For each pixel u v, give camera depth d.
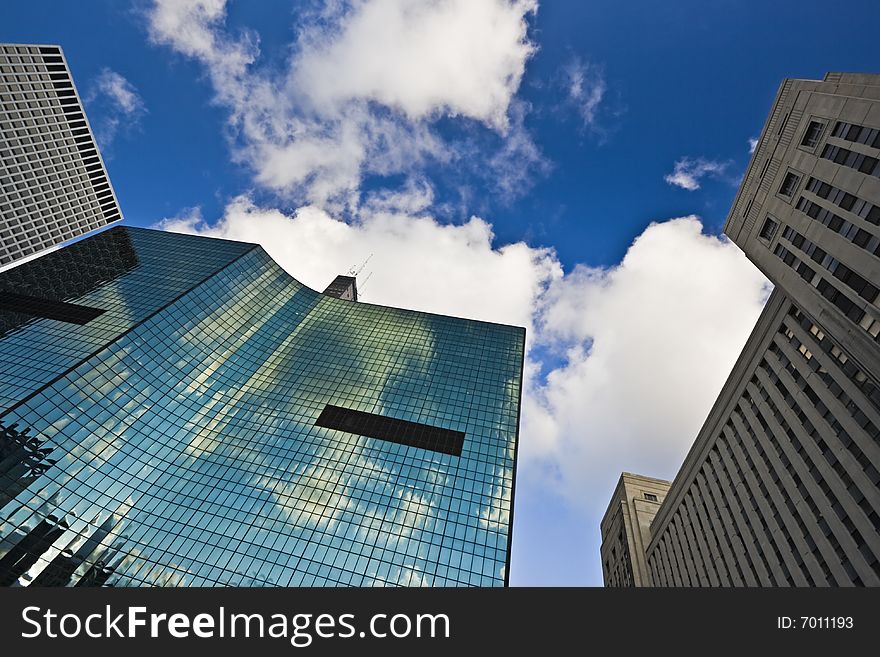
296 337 116.25
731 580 60.47
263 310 117.00
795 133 49.53
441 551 63.62
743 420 63.41
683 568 75.25
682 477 80.75
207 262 116.31
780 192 52.19
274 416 87.69
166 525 63.22
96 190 162.62
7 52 134.62
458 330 121.62
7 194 134.00
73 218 154.38
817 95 46.09
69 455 63.66
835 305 42.78
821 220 44.56
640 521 100.88
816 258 45.34
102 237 120.44
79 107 155.38
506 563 63.31
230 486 70.88
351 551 62.16
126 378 78.19
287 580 57.69
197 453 77.00
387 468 76.50
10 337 77.75
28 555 52.50
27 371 69.50
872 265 37.56
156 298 97.50
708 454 72.00
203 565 58.31
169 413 80.69
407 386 98.62
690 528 74.75
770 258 53.53
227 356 99.38
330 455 78.44
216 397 89.75
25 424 61.34
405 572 60.16
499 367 107.62
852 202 40.41
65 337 80.06
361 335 117.88
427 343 115.19
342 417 88.12
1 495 54.88
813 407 48.97
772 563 52.41
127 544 59.38
